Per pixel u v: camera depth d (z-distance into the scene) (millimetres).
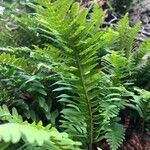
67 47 1586
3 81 2123
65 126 1799
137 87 2332
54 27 1525
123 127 2057
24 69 2090
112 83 2098
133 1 4535
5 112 1653
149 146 2072
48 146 1387
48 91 2119
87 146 1854
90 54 1600
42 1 1439
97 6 2484
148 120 2266
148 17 4238
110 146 1859
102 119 1803
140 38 3314
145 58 2574
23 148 1588
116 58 1959
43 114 2096
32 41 2885
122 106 2014
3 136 854
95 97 1755
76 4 1502
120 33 2605
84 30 1531
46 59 2162
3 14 3303
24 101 2115
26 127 1025
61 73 1862
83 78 1660
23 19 2844
